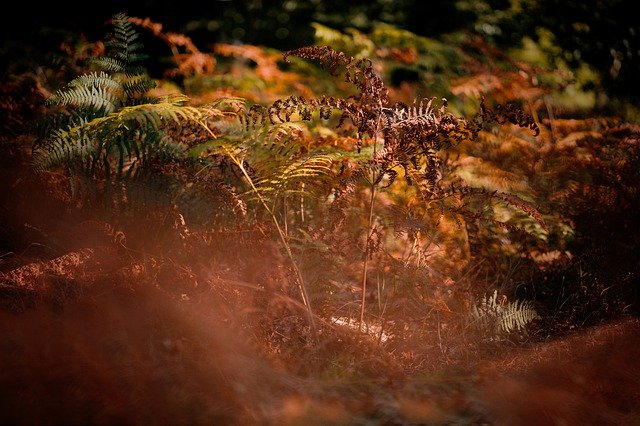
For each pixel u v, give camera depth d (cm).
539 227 589
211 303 453
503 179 621
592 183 615
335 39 954
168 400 357
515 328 498
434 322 495
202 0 1490
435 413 388
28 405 335
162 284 466
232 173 529
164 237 502
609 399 418
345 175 507
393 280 511
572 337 488
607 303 525
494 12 1183
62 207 535
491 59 940
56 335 388
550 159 668
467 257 571
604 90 1053
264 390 388
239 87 887
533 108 875
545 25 1144
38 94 657
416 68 988
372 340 462
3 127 615
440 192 506
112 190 516
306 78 925
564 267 583
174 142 541
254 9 1512
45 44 967
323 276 493
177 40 940
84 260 481
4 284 445
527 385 420
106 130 496
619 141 686
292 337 454
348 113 468
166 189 515
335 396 392
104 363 372
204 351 402
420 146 465
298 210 545
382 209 552
